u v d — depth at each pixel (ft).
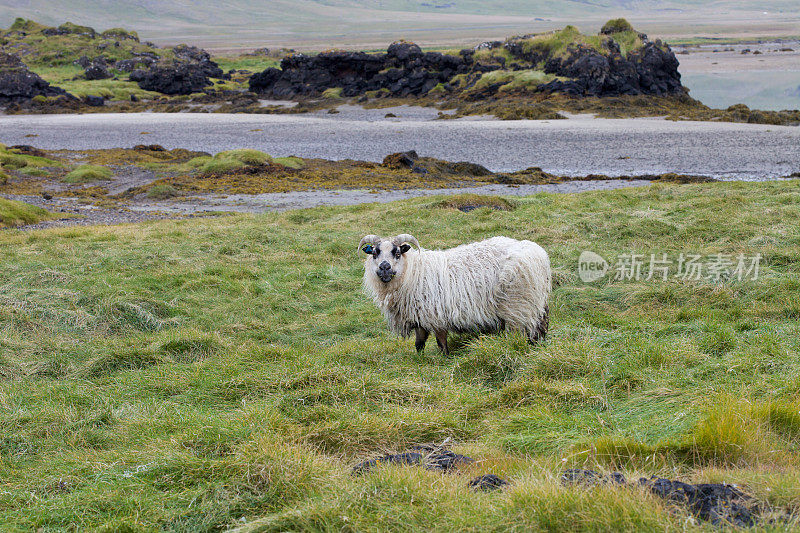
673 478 15.26
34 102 310.45
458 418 21.04
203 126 235.61
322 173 135.54
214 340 32.40
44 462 19.70
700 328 28.89
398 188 117.19
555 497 13.67
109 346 32.35
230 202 106.01
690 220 53.42
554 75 275.59
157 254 53.01
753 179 114.62
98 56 428.15
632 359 24.88
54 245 58.29
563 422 19.95
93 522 15.70
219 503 15.81
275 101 331.77
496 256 28.40
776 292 34.37
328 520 14.32
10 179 136.36
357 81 323.16
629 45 278.46
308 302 41.22
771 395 20.04
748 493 13.76
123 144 199.52
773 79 394.52
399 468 16.28
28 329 34.88
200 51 446.60
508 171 140.56
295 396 23.22
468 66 306.76
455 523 13.73
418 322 28.91
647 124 201.98
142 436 21.20
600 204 66.90
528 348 26.63
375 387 23.63
